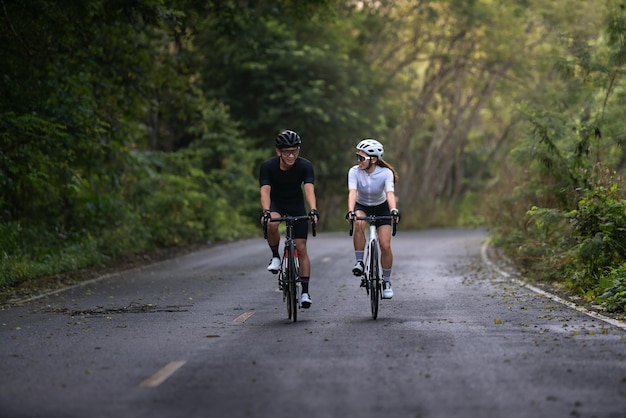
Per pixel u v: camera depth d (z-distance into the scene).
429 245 62.69
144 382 14.68
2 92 39.56
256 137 91.06
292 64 87.44
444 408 12.62
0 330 21.50
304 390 13.91
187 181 62.81
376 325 21.52
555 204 38.06
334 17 52.94
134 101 49.84
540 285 32.78
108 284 34.53
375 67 99.50
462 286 32.66
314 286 32.53
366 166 23.02
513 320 22.34
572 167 36.31
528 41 93.38
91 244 44.62
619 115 38.44
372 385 14.20
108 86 47.47
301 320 22.81
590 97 40.41
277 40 87.44
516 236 41.97
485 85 105.56
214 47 85.31
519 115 39.34
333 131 90.75
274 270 22.77
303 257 22.84
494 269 40.97
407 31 103.19
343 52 94.44
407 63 103.31
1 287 32.69
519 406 12.71
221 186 80.62
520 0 55.25
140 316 24.12
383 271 23.61
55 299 29.05
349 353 17.25
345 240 67.12
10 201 41.78
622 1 36.91
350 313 24.27
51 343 19.16
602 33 38.38
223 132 81.94
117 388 14.24
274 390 13.95
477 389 13.83
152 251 53.12
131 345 18.72
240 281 35.47
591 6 47.97
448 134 112.00
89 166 45.59
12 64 39.62
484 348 17.64
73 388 14.29
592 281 28.77
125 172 51.00
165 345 18.67
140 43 47.09
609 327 20.80
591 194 29.69
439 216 111.00
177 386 14.36
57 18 38.56
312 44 93.38
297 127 88.38
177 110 66.62
